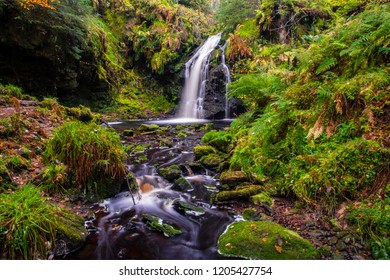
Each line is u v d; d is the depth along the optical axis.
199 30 17.91
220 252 2.41
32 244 2.16
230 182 3.80
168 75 16.44
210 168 4.70
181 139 7.50
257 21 12.88
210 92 14.45
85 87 13.09
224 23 16.02
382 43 3.12
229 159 4.74
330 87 3.12
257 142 3.85
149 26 16.98
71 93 12.45
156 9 16.81
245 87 5.41
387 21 3.04
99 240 2.62
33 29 9.43
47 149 3.63
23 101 6.59
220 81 14.02
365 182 2.61
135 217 3.11
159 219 3.04
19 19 8.94
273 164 3.64
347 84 2.91
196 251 2.49
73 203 3.15
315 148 3.27
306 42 9.48
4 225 2.15
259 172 3.66
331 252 2.23
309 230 2.56
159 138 7.40
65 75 11.27
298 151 3.43
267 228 2.50
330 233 2.46
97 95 13.71
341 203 2.70
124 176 3.70
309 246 2.27
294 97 3.43
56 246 2.31
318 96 3.09
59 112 6.46
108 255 2.42
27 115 5.22
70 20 10.41
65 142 3.53
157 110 15.47
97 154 3.50
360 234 2.31
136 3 17.30
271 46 11.42
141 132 8.45
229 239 2.50
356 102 2.84
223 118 14.18
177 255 2.44
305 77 3.79
